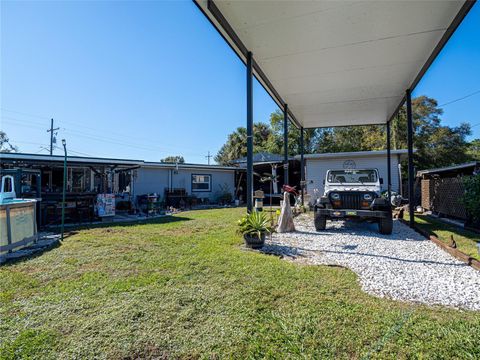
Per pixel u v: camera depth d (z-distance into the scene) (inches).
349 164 520.1
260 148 1035.9
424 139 799.7
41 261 149.5
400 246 182.7
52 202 311.4
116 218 365.4
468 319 81.8
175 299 96.0
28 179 408.2
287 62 206.5
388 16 149.9
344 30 164.2
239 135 1149.7
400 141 813.9
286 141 322.3
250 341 70.6
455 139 783.7
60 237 221.8
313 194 510.9
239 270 127.5
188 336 73.4
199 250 169.6
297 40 175.8
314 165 542.3
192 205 570.6
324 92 269.1
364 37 171.3
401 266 137.5
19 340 71.8
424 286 110.3
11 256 162.4
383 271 129.6
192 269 130.6
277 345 68.9
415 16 149.8
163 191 565.0
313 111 337.1
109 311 87.7
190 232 243.6
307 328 76.2
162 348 68.6
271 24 158.7
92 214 339.0
